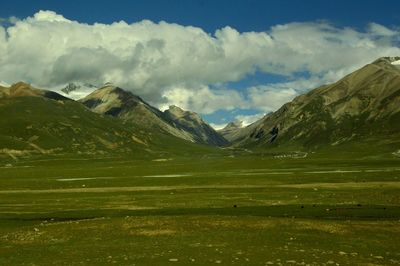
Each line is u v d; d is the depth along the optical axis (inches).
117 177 6407.5
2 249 1812.3
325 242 1835.6
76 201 3678.6
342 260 1560.0
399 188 3961.6
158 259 1569.9
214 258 1576.0
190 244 1808.6
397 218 2508.6
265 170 7150.6
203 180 5393.7
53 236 2039.9
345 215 2620.6
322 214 2667.3
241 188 4355.3
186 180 5467.5
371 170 6318.9
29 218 2847.0
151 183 5290.4
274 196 3649.1
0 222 2689.5
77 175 7199.8
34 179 6422.2
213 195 3836.1
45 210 3184.1
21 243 1924.2
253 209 2950.3
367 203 3147.1
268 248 1728.6
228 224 2175.2
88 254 1680.6
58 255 1679.4
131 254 1657.2
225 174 6358.3
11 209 3248.0
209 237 1929.1
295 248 1729.8
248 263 1509.6
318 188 4156.0
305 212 2748.5
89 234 2052.2
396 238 1919.3
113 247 1790.1
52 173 7810.0
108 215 2903.5
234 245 1782.7
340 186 4308.6
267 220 2251.5
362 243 1824.6
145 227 2144.4
